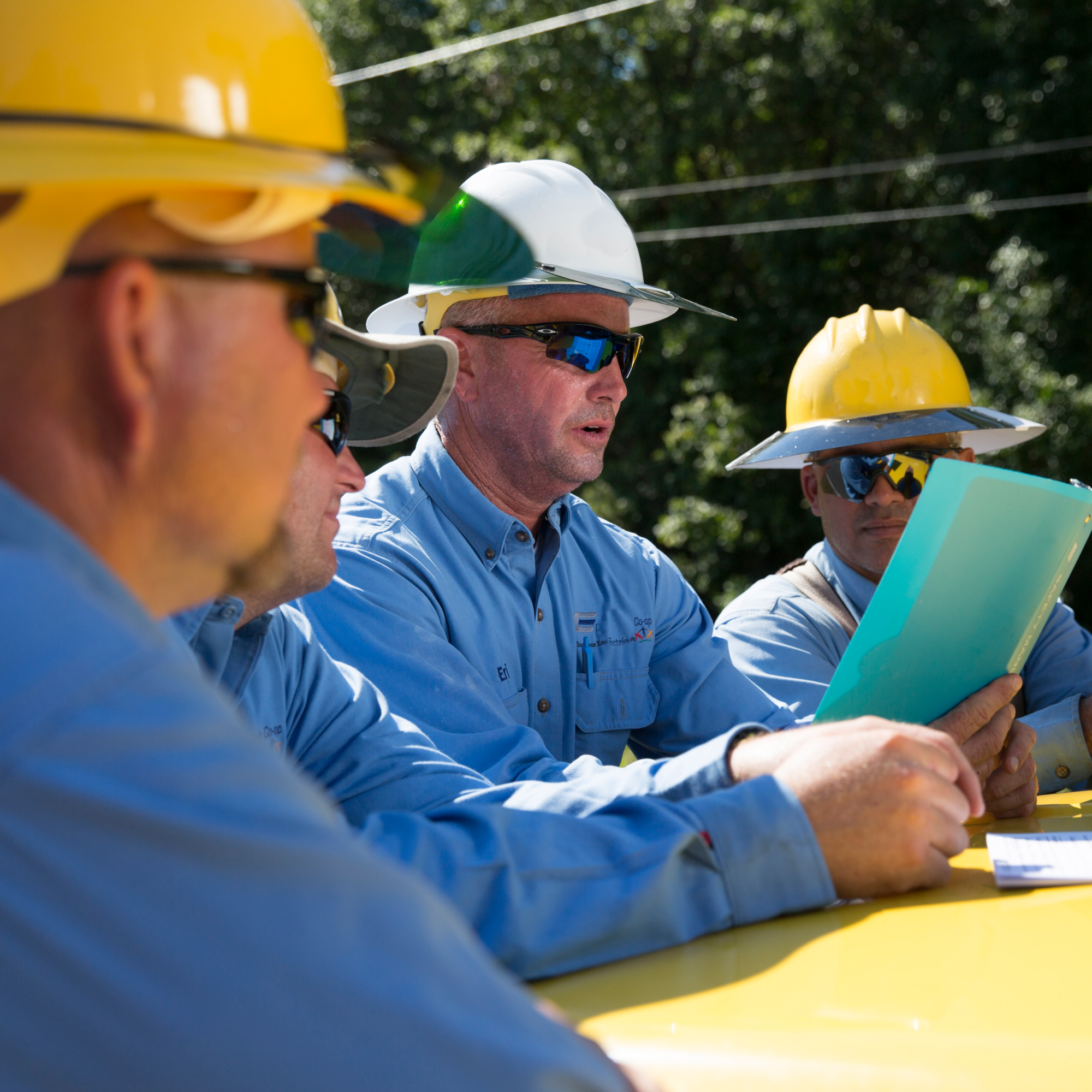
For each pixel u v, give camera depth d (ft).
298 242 2.55
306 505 4.68
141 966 1.61
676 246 47.37
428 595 6.98
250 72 2.53
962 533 5.04
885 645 5.19
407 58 53.21
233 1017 1.61
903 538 4.95
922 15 41.88
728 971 3.34
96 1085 1.61
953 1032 2.68
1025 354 36.78
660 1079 2.61
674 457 43.91
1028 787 5.89
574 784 4.84
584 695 7.94
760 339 45.32
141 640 1.84
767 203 45.14
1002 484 5.00
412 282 3.68
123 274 2.19
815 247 44.29
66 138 2.26
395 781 5.34
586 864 3.71
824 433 9.29
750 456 9.71
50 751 1.65
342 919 1.70
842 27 42.27
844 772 3.98
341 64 54.95
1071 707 8.28
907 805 3.93
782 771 4.08
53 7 2.38
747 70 46.42
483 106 53.67
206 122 2.44
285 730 5.31
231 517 2.38
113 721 1.69
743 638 9.14
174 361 2.28
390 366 5.39
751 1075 2.57
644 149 49.08
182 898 1.64
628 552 8.43
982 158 39.14
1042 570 5.60
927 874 3.96
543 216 7.86
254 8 2.60
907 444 9.27
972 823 5.79
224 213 2.39
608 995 3.23
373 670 6.37
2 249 2.19
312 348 2.58
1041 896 3.92
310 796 1.87
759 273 46.88
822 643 9.07
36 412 2.22
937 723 5.75
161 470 2.28
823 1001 2.98
